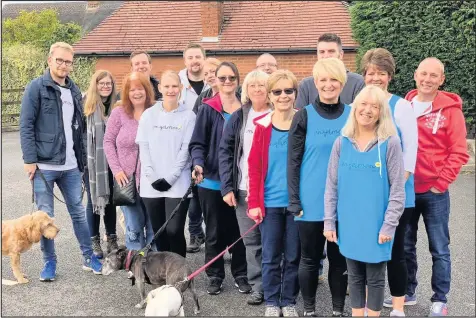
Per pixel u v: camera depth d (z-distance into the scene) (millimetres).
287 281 4344
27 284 5172
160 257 4449
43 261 5805
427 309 4586
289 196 4047
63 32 24766
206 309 4574
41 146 5113
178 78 4840
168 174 4730
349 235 3760
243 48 16000
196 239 6133
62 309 4609
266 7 16797
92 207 5852
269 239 4293
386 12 11703
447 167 4242
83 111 5684
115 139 5180
